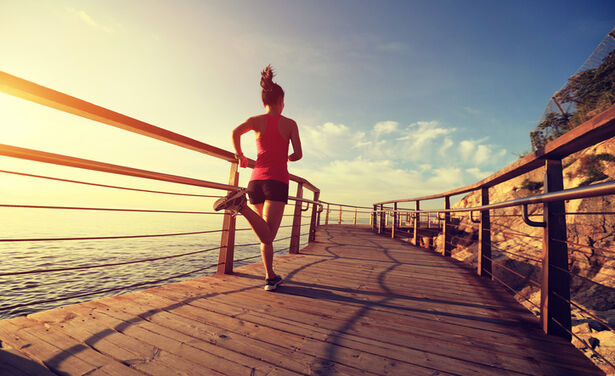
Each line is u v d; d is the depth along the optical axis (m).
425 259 4.24
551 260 1.76
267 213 2.16
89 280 60.00
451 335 1.73
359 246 5.55
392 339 1.67
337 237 7.17
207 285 2.45
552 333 1.74
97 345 1.44
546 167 1.74
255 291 2.37
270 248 2.40
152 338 1.54
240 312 1.93
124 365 1.32
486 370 1.41
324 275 3.04
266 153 2.19
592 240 5.98
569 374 1.39
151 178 1.98
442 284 2.84
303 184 4.43
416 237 6.21
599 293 4.90
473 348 1.59
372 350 1.54
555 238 1.76
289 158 2.29
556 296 1.75
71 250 109.06
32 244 124.19
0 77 1.31
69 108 1.58
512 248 7.08
